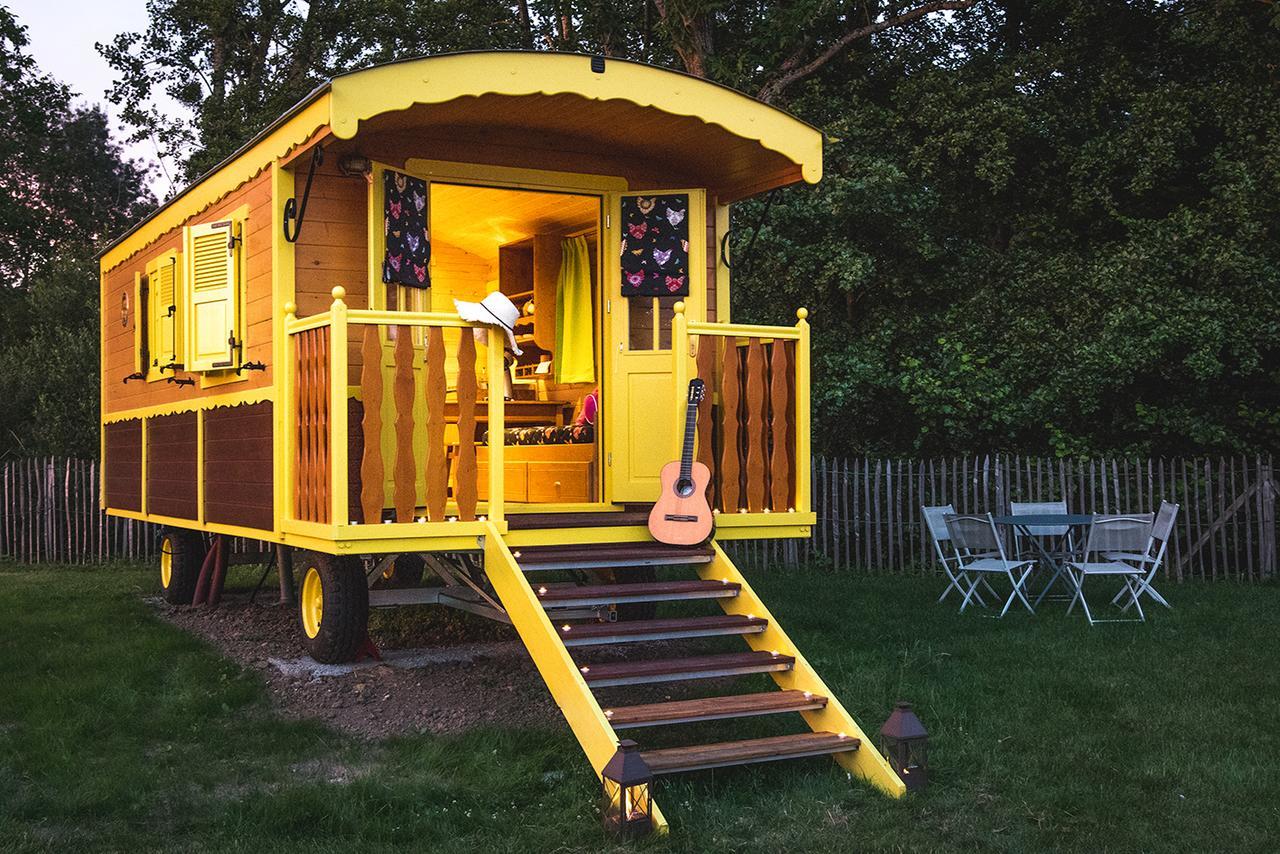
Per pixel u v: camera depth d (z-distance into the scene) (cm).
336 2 2052
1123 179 1480
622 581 830
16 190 3019
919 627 856
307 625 752
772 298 1523
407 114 657
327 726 604
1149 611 923
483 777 515
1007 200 1566
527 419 938
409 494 617
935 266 1555
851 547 1241
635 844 439
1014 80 1490
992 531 911
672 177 802
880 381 1408
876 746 573
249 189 744
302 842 439
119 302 1070
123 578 1218
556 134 755
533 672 720
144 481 975
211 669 720
